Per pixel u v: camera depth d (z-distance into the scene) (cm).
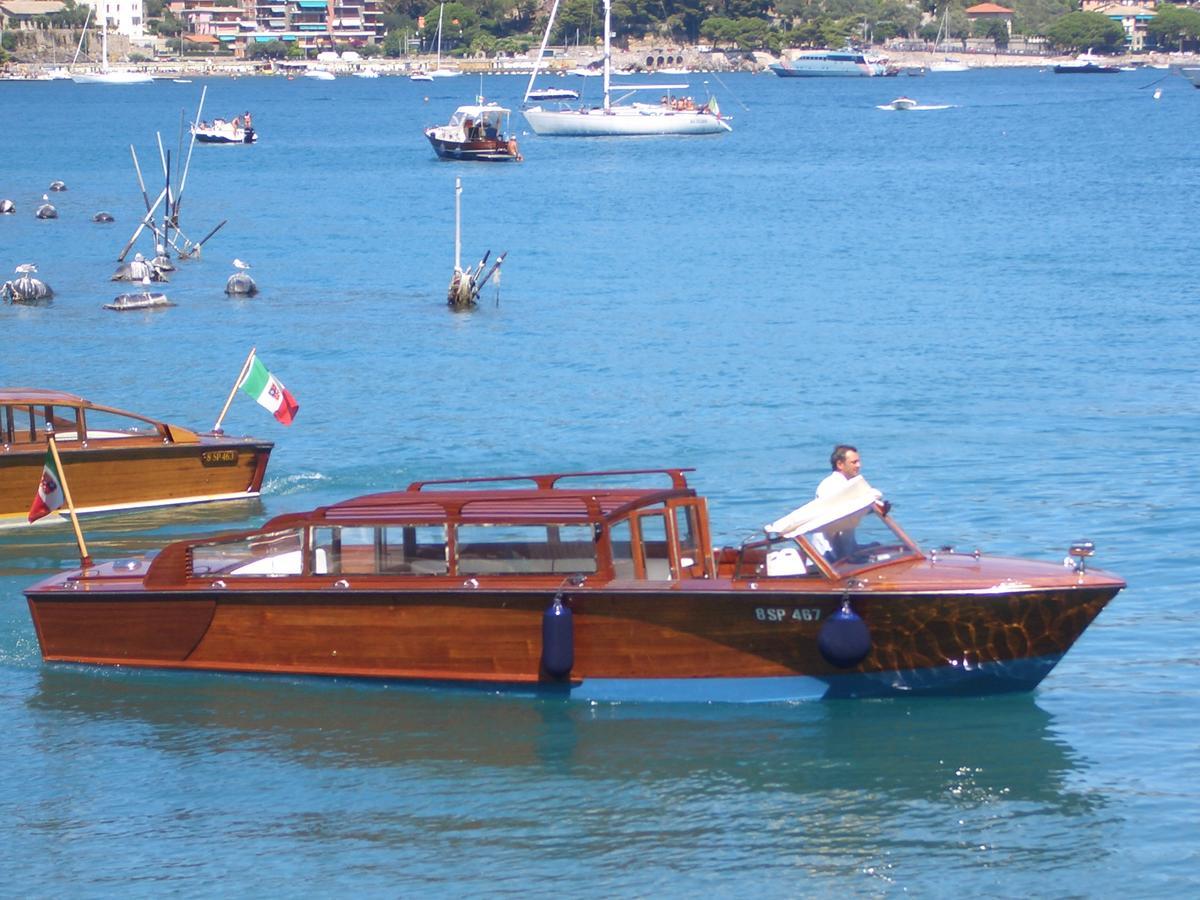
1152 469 7312
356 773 4300
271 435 8331
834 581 4491
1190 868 3738
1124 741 4381
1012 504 6744
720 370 10044
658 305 13175
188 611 4900
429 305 13400
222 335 11862
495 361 10531
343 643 4784
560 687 4684
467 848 3897
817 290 13988
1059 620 4469
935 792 4128
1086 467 7369
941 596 4400
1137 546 6112
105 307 13412
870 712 4591
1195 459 7494
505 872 3781
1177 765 4234
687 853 3856
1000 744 4375
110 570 5116
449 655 4719
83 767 4362
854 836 3912
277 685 4856
